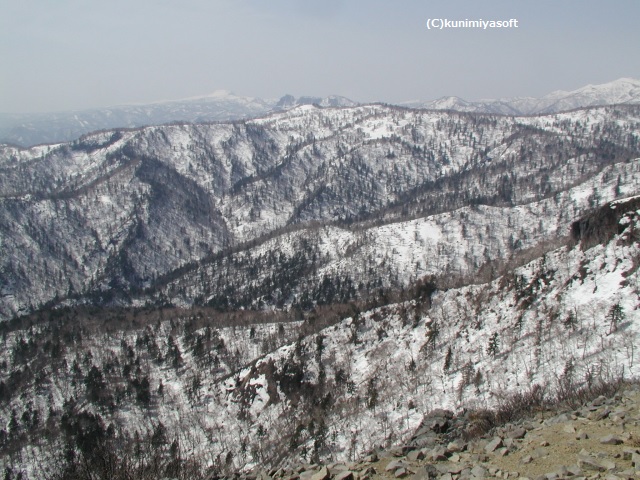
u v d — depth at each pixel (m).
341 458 85.81
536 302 118.19
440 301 148.62
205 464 102.12
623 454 20.28
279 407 123.50
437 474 21.42
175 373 165.50
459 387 98.88
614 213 124.75
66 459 104.69
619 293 102.06
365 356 137.00
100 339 191.12
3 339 197.88
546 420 28.98
